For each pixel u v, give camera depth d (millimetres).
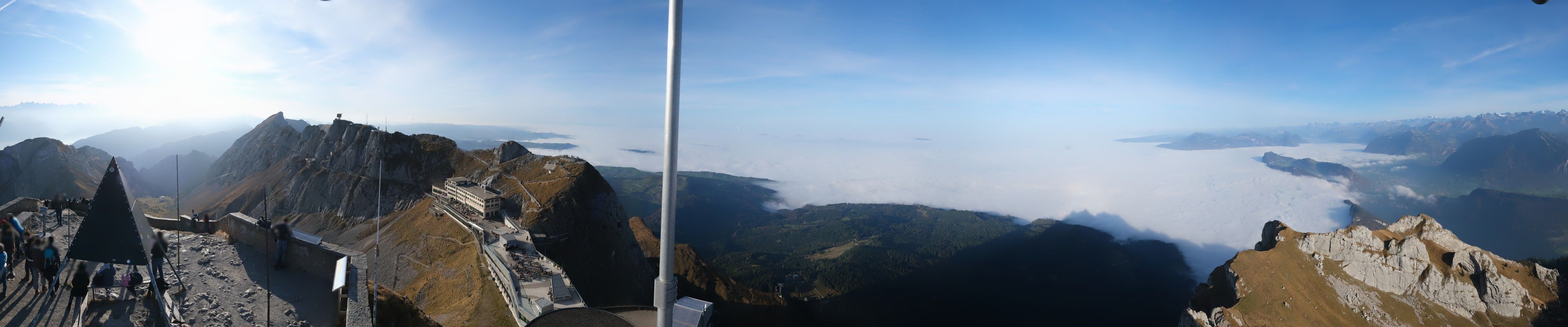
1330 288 174375
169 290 24250
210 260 28531
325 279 28125
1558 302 166875
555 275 89375
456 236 134375
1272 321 161000
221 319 22734
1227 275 180125
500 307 85125
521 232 130375
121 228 20469
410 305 29062
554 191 156625
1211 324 157375
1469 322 168500
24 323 19344
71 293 20641
